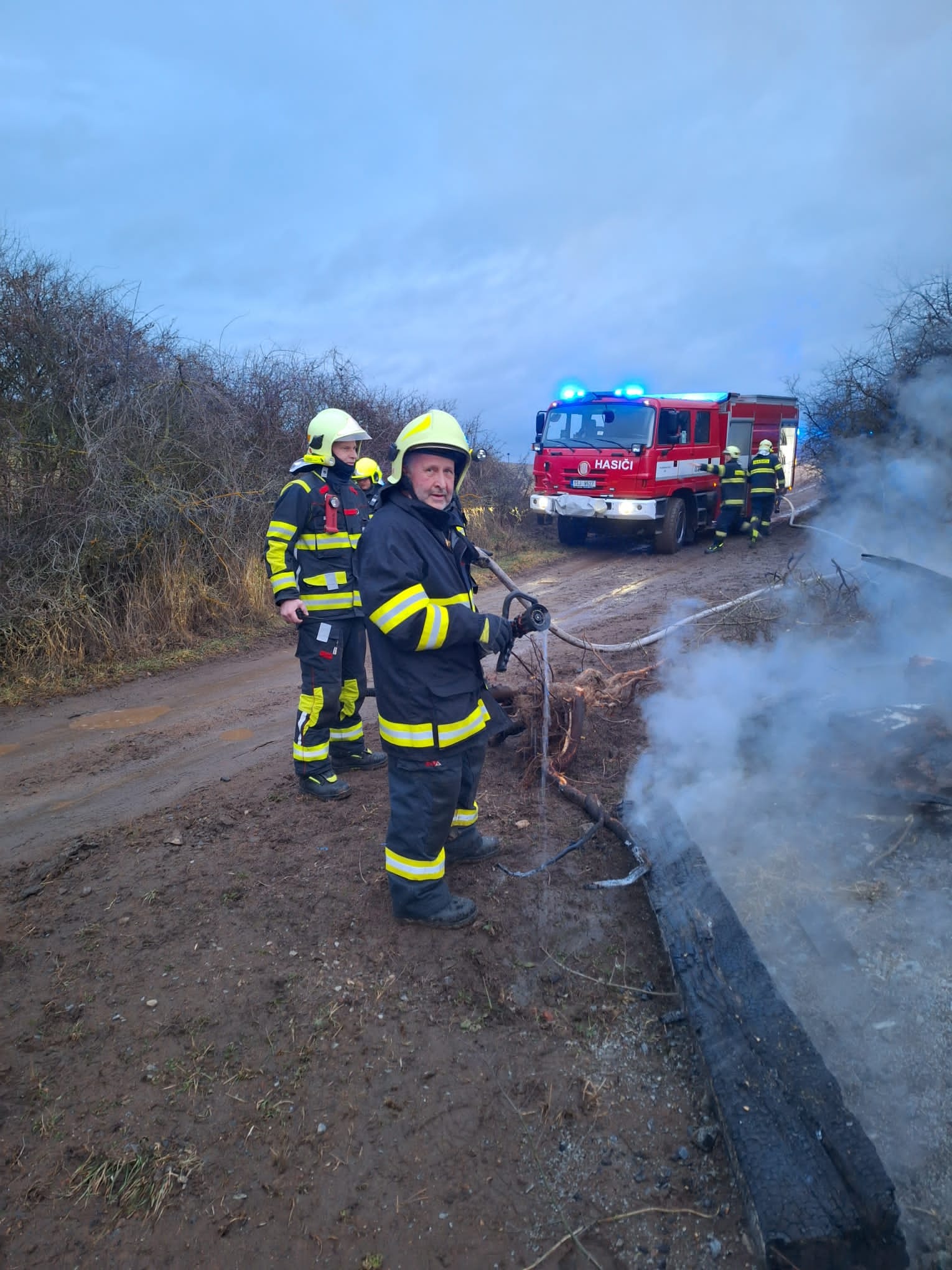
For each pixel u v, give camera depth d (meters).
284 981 2.78
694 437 13.27
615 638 7.19
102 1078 2.39
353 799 4.17
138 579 7.77
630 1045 2.48
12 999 2.73
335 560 4.00
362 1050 2.48
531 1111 2.27
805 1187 1.83
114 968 2.87
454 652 2.81
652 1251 1.89
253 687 6.51
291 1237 1.95
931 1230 1.88
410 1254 1.91
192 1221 1.99
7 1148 2.17
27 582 6.82
